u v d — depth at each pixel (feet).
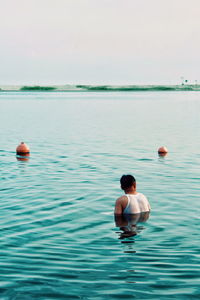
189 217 28.02
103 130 94.94
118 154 58.08
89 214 28.71
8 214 28.60
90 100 339.36
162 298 16.69
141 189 36.68
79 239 23.58
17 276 18.72
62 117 140.97
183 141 74.02
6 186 37.73
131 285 17.78
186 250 21.84
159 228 25.66
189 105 240.32
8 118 135.85
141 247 22.30
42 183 39.01
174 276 18.63
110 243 22.94
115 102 290.76
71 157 55.36
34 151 61.41
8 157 55.83
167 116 147.02
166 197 33.71
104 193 34.86
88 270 19.29
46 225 26.17
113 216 28.25
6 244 22.72
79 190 35.96
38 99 367.25
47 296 16.93
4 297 16.84
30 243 22.89
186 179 41.04
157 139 76.89
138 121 123.85
